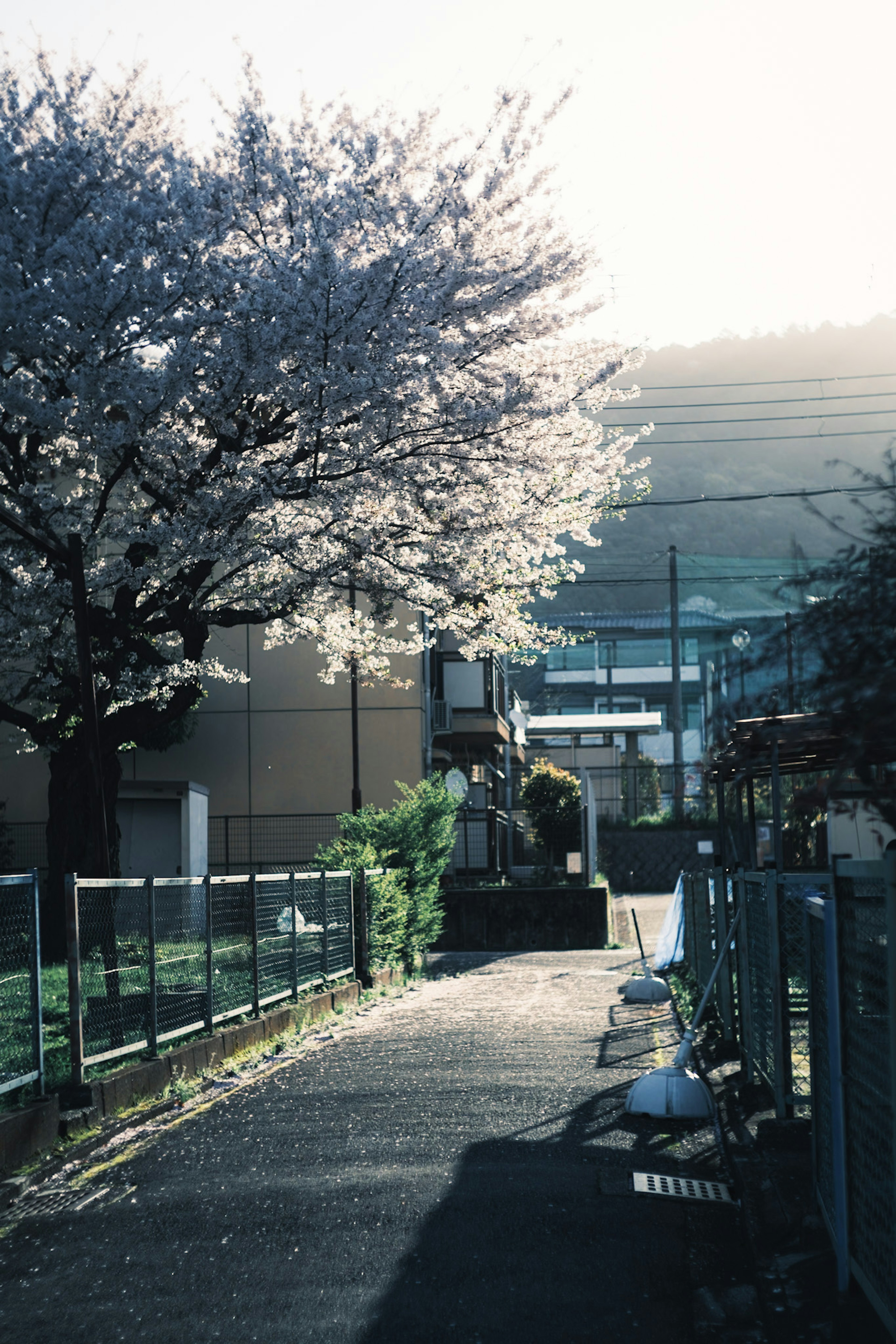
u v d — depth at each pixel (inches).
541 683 3297.2
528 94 534.9
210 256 518.0
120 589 568.4
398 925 743.7
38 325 487.8
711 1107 306.5
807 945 209.8
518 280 535.8
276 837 1209.4
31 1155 271.6
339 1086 366.6
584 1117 309.6
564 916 1046.4
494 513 589.6
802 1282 173.8
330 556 572.4
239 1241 209.2
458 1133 292.7
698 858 1660.9
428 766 1231.5
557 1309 172.7
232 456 546.9
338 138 553.0
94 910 331.9
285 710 1227.2
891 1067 136.8
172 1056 365.7
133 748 856.3
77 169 509.7
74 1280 192.4
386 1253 199.9
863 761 149.0
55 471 622.5
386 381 506.3
